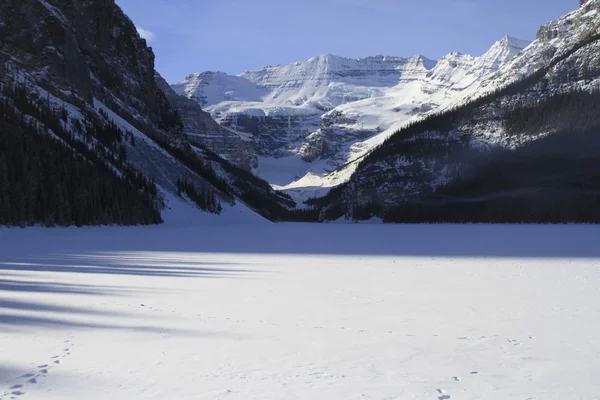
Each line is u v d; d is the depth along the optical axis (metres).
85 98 158.25
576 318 19.28
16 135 108.19
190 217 152.38
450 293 25.81
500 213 184.38
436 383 12.02
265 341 15.63
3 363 13.07
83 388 11.40
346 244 73.25
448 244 71.62
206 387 11.60
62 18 160.88
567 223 165.75
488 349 14.93
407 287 28.08
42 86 142.00
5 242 64.44
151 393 11.17
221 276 32.66
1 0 144.38
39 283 26.84
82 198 111.44
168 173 165.00
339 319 19.00
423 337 16.31
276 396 11.07
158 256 47.62
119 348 14.59
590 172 176.12
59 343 15.02
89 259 42.12
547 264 41.53
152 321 18.11
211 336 16.14
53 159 109.88
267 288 27.19
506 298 24.20
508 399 11.03
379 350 14.77
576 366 13.32
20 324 17.27
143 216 130.75
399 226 179.25
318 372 12.77
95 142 140.00
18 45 143.88
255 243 73.69
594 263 42.06
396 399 10.98
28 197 97.69
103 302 21.56
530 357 14.12
